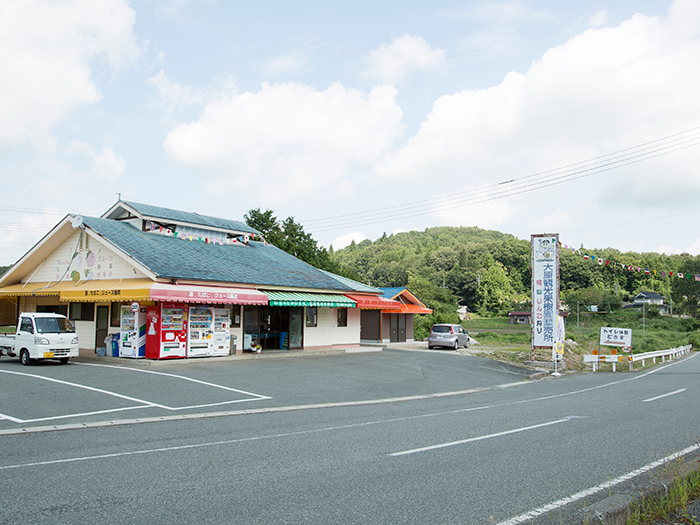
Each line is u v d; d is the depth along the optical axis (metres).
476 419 10.48
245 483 5.85
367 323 35.25
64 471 6.32
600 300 84.50
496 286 105.62
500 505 5.19
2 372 15.66
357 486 5.76
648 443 8.13
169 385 13.93
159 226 23.83
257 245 30.73
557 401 13.56
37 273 24.95
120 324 20.48
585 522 4.37
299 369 18.59
